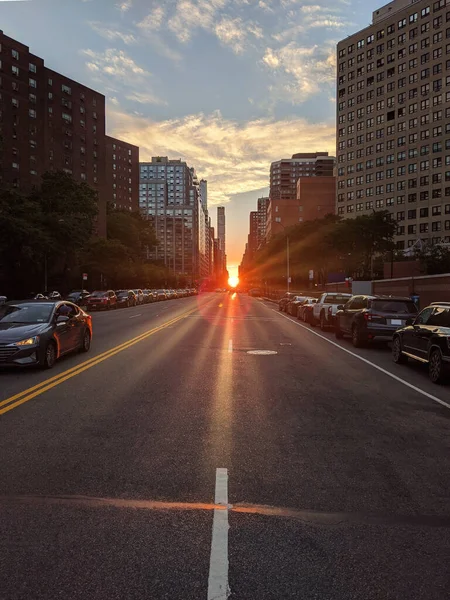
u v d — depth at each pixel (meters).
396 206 102.44
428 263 47.22
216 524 3.48
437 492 4.13
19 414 6.45
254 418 6.41
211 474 4.44
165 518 3.57
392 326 13.99
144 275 91.62
